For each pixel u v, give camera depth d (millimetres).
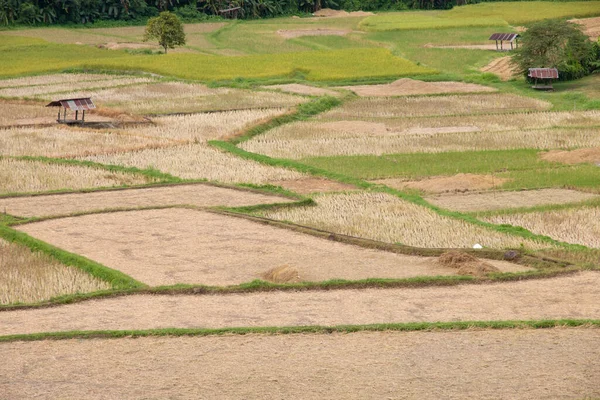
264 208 28609
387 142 40344
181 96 53531
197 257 23031
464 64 69750
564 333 16750
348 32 95312
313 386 14359
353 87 59156
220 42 90438
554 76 56344
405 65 66500
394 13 119750
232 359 15609
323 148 39250
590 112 47875
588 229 25922
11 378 14898
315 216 27672
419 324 17188
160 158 36469
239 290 19953
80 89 55500
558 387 14117
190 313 18453
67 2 103375
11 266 22297
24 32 95125
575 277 20812
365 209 28469
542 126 44219
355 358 15562
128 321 17953
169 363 15469
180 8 112000
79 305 19203
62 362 15594
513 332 16844
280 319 17953
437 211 28000
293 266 21766
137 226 26281
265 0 117625
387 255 23141
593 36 77688
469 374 14727
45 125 43219
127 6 109125
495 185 32062
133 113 47656
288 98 52656
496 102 52094
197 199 30016
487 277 20609
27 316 18453
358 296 19562
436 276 20609
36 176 33188
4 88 55875
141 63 66125
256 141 40812
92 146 38562
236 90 55719
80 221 26938
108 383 14625
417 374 14781
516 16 98188
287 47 85812
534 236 24828
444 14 108562
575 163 35688
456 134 41875
